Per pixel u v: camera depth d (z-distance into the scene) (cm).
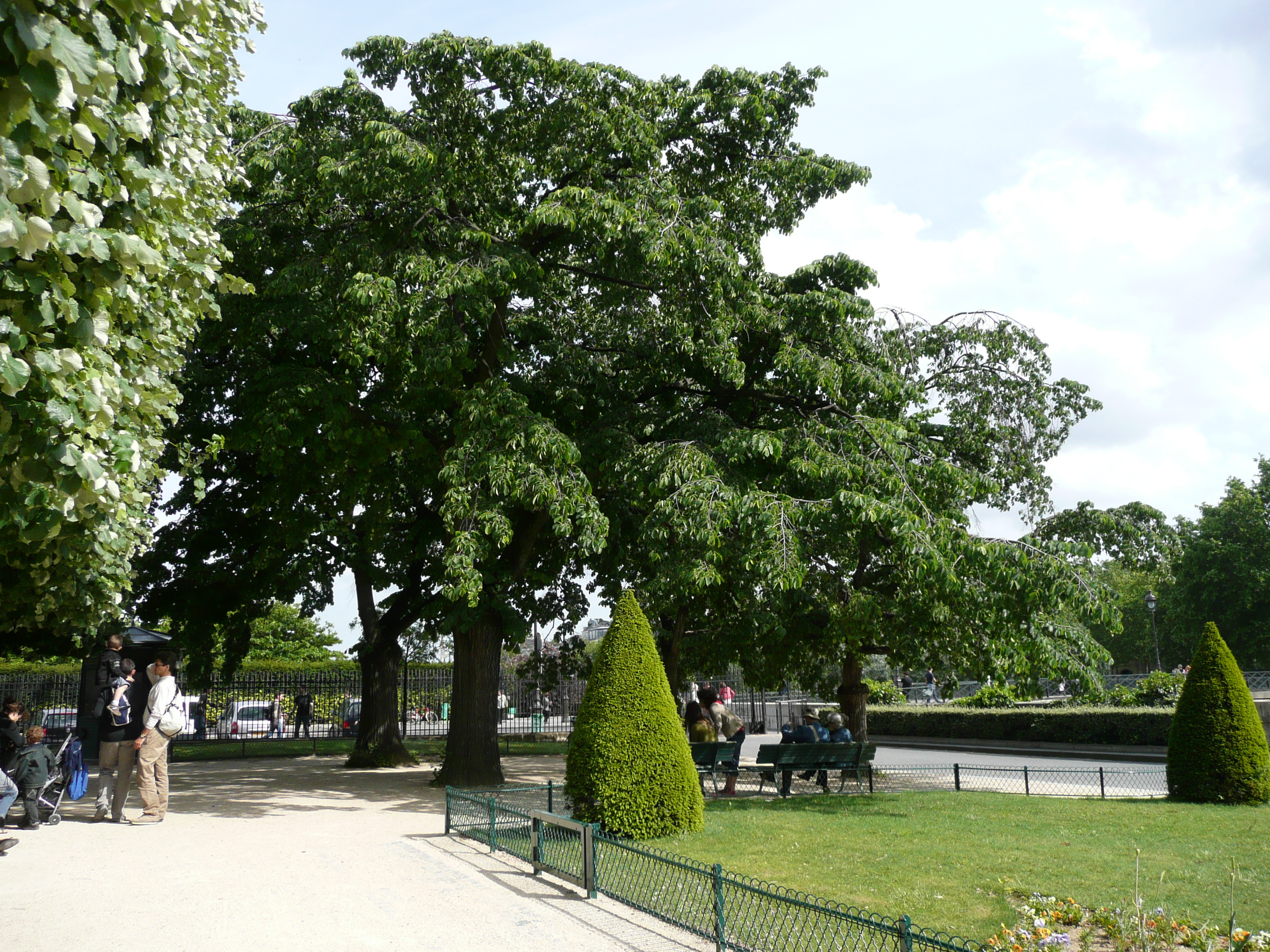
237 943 657
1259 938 589
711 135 1734
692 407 1736
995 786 1766
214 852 1002
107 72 385
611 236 1469
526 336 1802
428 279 1443
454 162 1544
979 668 1681
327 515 2048
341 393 1559
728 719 1666
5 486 471
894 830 1105
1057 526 1908
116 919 720
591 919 719
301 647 5678
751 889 594
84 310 465
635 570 1956
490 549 1517
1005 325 1942
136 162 536
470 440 1430
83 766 1381
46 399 458
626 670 1095
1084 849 971
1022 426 1925
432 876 874
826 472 1452
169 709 1235
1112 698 2952
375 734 2197
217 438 863
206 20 655
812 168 1677
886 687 3828
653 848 980
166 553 1970
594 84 1542
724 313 1554
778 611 1622
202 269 710
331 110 1571
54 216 445
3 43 344
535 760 2386
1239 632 4931
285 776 1941
